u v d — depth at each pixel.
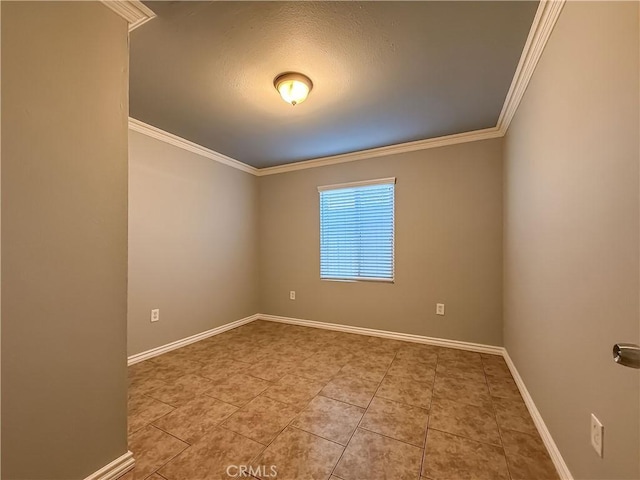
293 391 2.06
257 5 1.34
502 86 2.04
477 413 1.78
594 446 1.01
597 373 0.99
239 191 3.89
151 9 1.36
